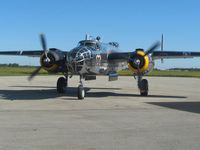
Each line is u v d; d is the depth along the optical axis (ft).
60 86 73.15
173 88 97.71
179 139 29.27
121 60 71.15
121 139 29.17
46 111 46.11
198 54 68.85
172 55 69.92
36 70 66.33
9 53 82.43
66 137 29.78
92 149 25.89
